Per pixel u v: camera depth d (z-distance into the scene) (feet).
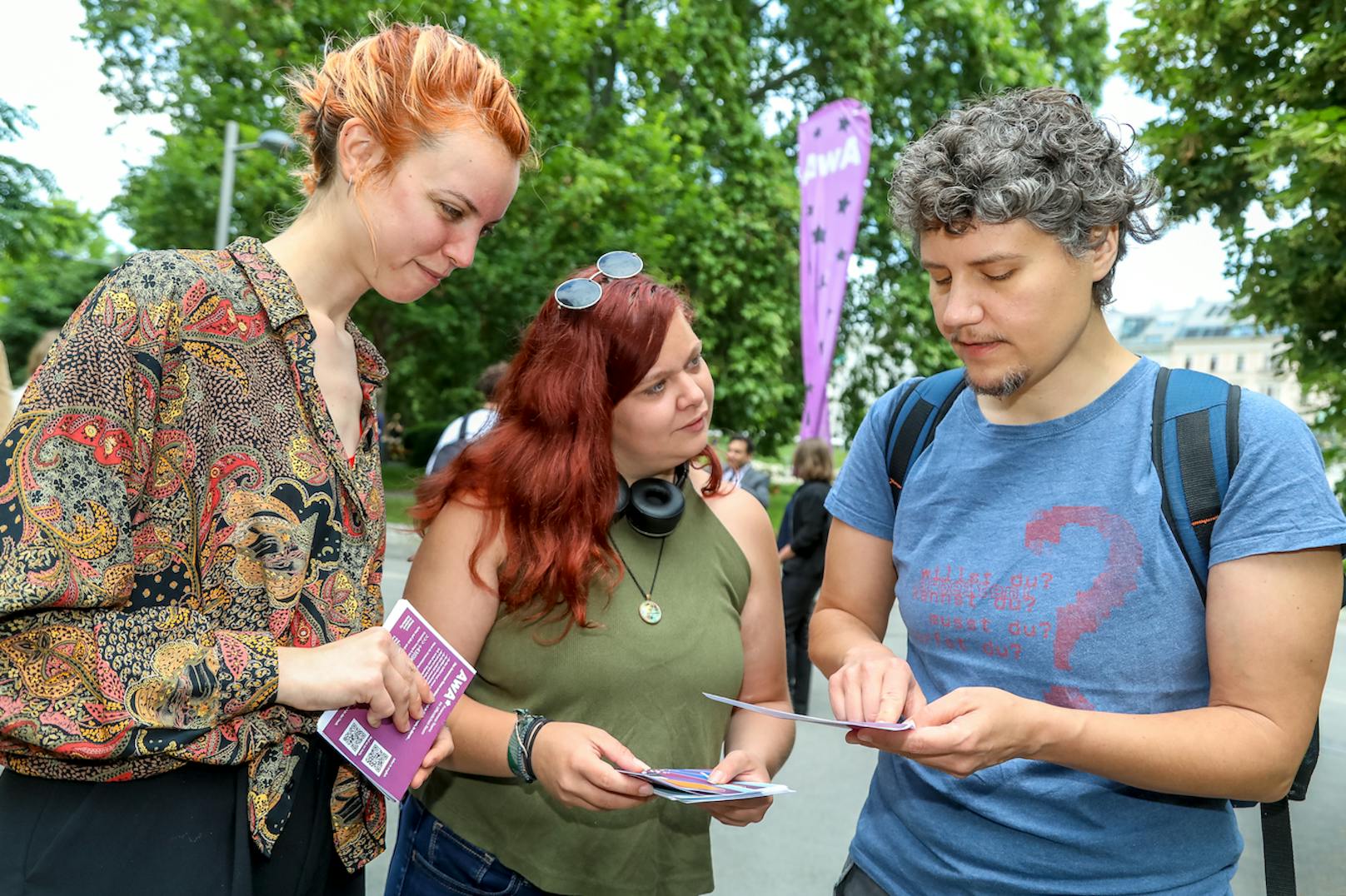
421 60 4.19
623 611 5.42
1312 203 28.37
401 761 4.41
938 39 65.41
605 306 5.35
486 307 53.16
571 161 48.91
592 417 5.32
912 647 5.09
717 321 59.93
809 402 31.27
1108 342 4.62
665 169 50.83
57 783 3.78
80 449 3.53
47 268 56.65
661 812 5.49
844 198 30.58
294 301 4.16
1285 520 4.02
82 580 3.48
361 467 4.63
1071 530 4.46
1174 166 32.55
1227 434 4.23
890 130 65.57
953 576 4.73
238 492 4.01
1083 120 4.20
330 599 4.30
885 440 5.28
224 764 3.88
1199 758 3.96
